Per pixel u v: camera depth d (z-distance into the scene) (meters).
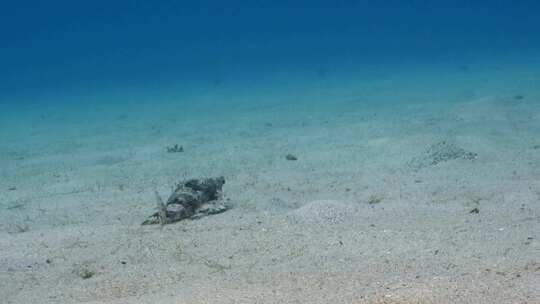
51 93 47.38
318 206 8.70
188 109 27.11
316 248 7.14
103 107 31.84
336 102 24.77
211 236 8.02
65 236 8.55
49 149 18.91
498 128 15.49
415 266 6.15
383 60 48.50
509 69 31.20
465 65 36.44
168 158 15.38
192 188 9.65
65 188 12.66
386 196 9.80
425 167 11.88
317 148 14.96
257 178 12.05
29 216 10.34
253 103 27.25
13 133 24.09
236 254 7.19
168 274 6.64
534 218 7.70
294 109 23.72
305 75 41.38
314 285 5.75
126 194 11.48
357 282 5.73
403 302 4.95
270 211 9.26
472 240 6.92
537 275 5.39
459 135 14.60
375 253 6.75
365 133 16.52
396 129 16.61
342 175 11.77
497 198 9.02
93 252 7.74
